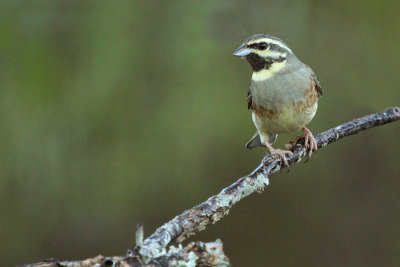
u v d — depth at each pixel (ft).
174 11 43.19
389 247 52.90
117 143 42.60
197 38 43.29
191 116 43.50
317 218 53.67
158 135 43.14
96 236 47.98
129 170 43.19
